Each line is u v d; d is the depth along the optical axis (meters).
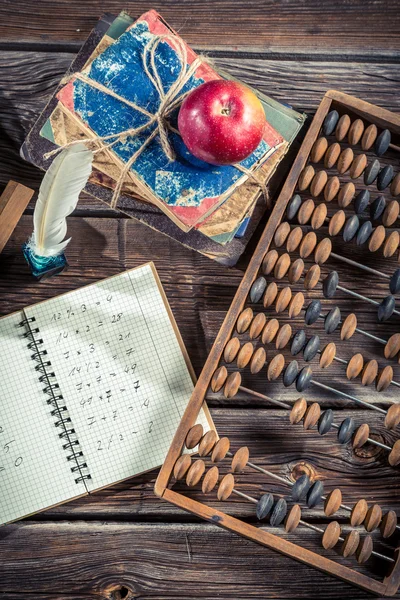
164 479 0.94
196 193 0.95
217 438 1.02
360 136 0.98
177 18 1.06
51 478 1.00
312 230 1.05
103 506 1.02
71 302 1.02
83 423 1.01
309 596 1.02
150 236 1.04
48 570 1.02
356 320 0.99
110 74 0.94
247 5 1.06
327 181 0.98
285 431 1.03
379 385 0.96
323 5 1.06
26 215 1.04
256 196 0.97
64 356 1.01
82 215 1.04
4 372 1.01
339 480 1.03
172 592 1.02
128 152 0.94
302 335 0.96
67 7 1.05
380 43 1.06
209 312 1.04
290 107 1.02
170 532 1.02
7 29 1.05
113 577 1.02
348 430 0.95
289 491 1.03
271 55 1.06
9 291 1.04
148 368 1.02
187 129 0.90
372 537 1.02
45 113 1.01
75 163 0.89
